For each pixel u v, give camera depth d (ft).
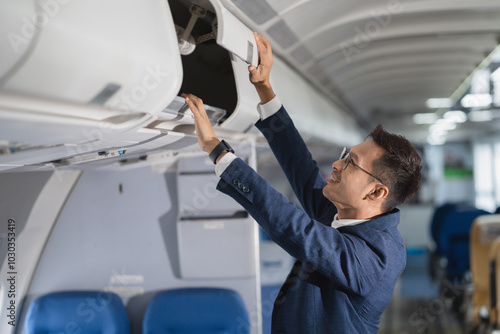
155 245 8.26
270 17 7.47
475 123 33.47
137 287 8.27
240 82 5.82
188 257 7.97
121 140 4.30
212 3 4.11
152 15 3.66
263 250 14.12
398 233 4.81
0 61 2.37
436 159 45.11
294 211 4.07
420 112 28.50
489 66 15.03
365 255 4.23
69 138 3.75
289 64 10.94
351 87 17.48
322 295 4.52
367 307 4.42
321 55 11.18
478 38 11.71
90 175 8.25
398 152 4.48
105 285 8.27
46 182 7.76
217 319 7.80
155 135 4.53
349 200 4.66
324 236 4.06
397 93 20.88
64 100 3.00
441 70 15.90
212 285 8.15
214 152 4.28
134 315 8.29
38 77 2.63
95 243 8.27
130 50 3.25
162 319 7.81
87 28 2.85
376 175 4.51
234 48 4.29
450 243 20.39
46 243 8.20
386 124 34.14
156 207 8.27
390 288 4.50
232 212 7.95
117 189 8.29
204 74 5.95
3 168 4.95
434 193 39.34
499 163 40.75
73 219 8.25
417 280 24.07
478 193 43.29
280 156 5.81
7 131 3.12
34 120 2.96
